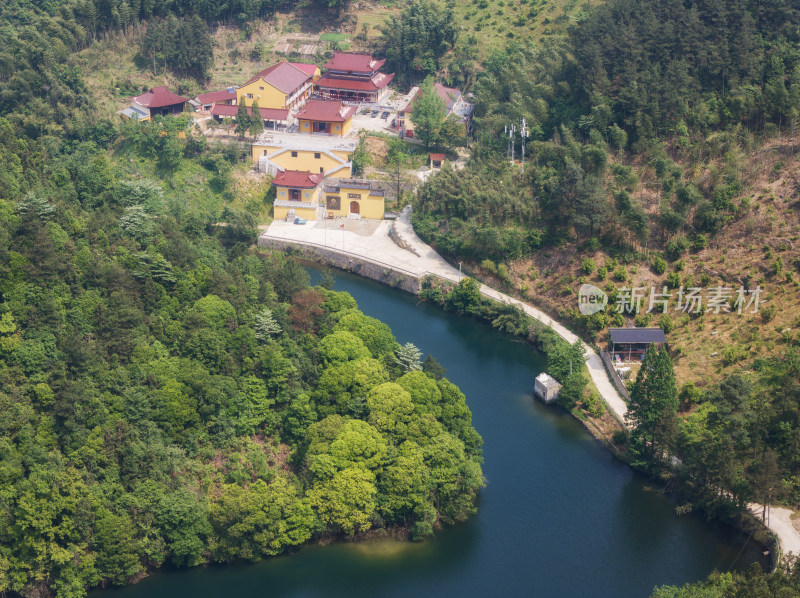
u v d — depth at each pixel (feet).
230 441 561.02
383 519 530.27
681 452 580.30
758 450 541.75
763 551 524.11
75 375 542.16
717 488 552.00
